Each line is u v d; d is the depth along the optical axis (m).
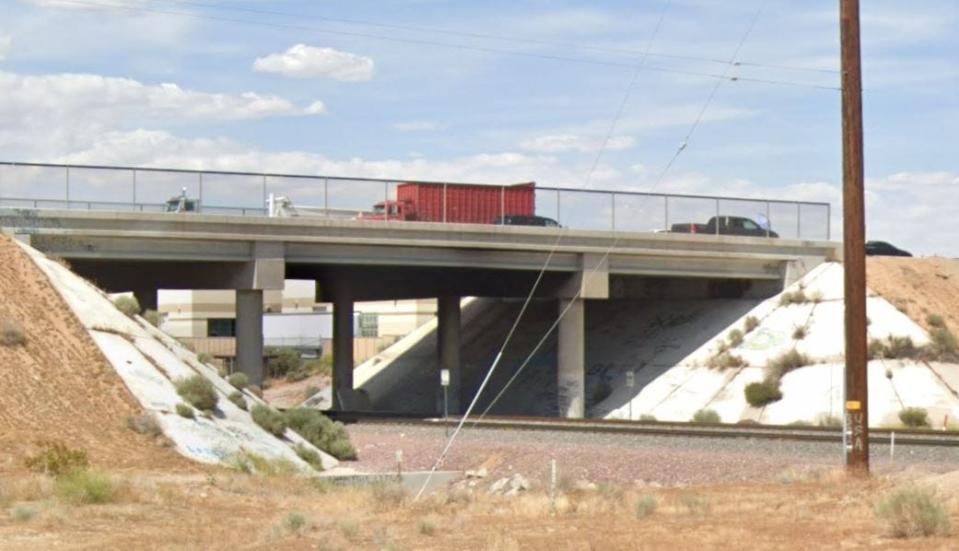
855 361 40.16
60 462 43.09
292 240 80.00
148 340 61.41
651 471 49.50
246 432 55.62
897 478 38.34
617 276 99.19
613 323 104.00
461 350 111.56
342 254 83.19
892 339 82.88
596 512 34.41
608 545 26.81
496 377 103.12
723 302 98.50
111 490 37.69
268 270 79.69
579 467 51.62
